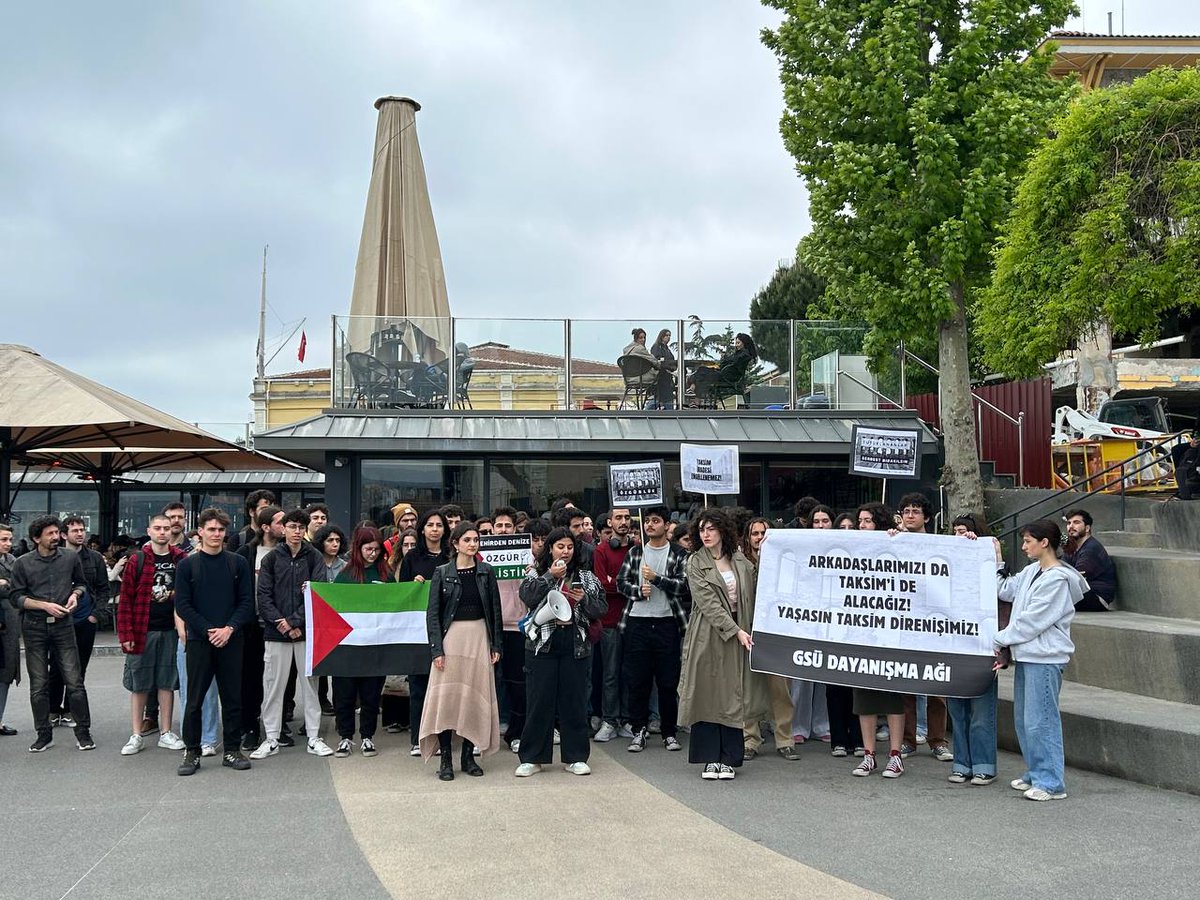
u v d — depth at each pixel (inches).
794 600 335.6
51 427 610.5
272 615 362.0
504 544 390.0
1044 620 293.4
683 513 654.5
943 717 358.9
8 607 396.5
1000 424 831.7
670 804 290.7
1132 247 501.0
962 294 636.7
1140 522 553.0
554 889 217.6
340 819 275.1
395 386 666.2
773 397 689.0
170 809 287.4
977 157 594.2
